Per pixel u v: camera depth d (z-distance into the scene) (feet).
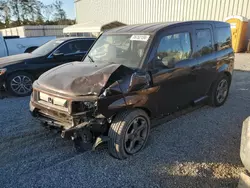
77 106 8.59
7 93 20.65
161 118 12.15
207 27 14.05
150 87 10.14
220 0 41.16
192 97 13.26
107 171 8.84
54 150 10.40
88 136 8.95
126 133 9.34
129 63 10.57
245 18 37.47
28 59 19.88
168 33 11.32
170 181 8.25
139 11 60.59
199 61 13.03
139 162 9.40
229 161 9.44
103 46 12.67
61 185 8.09
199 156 9.82
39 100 9.98
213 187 7.95
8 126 13.01
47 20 144.15
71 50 21.89
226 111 15.17
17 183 8.19
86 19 93.35
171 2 50.42
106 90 8.61
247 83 22.86
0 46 28.55
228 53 15.84
